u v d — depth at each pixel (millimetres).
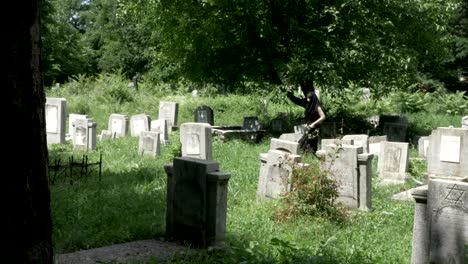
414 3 20516
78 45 57062
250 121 21266
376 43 19797
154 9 20641
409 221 9359
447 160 13672
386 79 20594
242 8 19359
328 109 23406
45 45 49938
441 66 41188
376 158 16250
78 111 28719
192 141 15305
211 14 19984
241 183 11797
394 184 12789
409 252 7543
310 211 9227
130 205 9508
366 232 8641
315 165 9844
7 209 3846
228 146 18016
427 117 27984
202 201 7574
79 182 11484
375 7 20172
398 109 30047
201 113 23312
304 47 20156
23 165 3869
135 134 21297
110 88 33000
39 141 3957
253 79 22562
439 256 6605
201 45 21219
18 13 3789
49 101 19203
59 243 7289
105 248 7348
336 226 8922
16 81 3807
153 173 12719
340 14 19984
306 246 7543
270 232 8289
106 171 13172
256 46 21203
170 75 25156
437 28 21031
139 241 7824
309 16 20641
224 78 22641
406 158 13461
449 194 6539
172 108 24875
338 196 9852
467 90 42594
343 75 20484
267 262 6172
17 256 3871
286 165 10141
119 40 55188
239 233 8023
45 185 4012
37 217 3945
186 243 7734
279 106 29844
